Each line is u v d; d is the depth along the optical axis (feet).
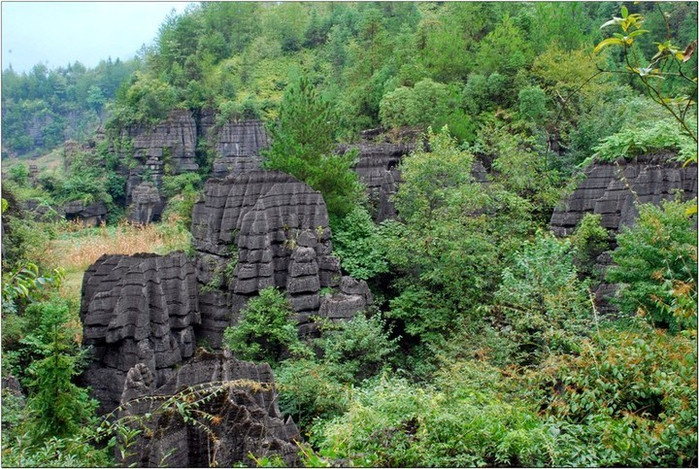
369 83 165.07
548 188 96.68
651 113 113.19
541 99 125.90
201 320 86.94
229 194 87.97
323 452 39.88
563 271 63.87
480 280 79.87
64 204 249.14
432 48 162.81
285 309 80.79
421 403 36.88
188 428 42.47
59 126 388.16
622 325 58.13
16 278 36.91
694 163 76.59
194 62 305.12
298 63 298.76
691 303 35.19
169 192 262.67
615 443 33.24
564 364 39.60
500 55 147.13
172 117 277.64
